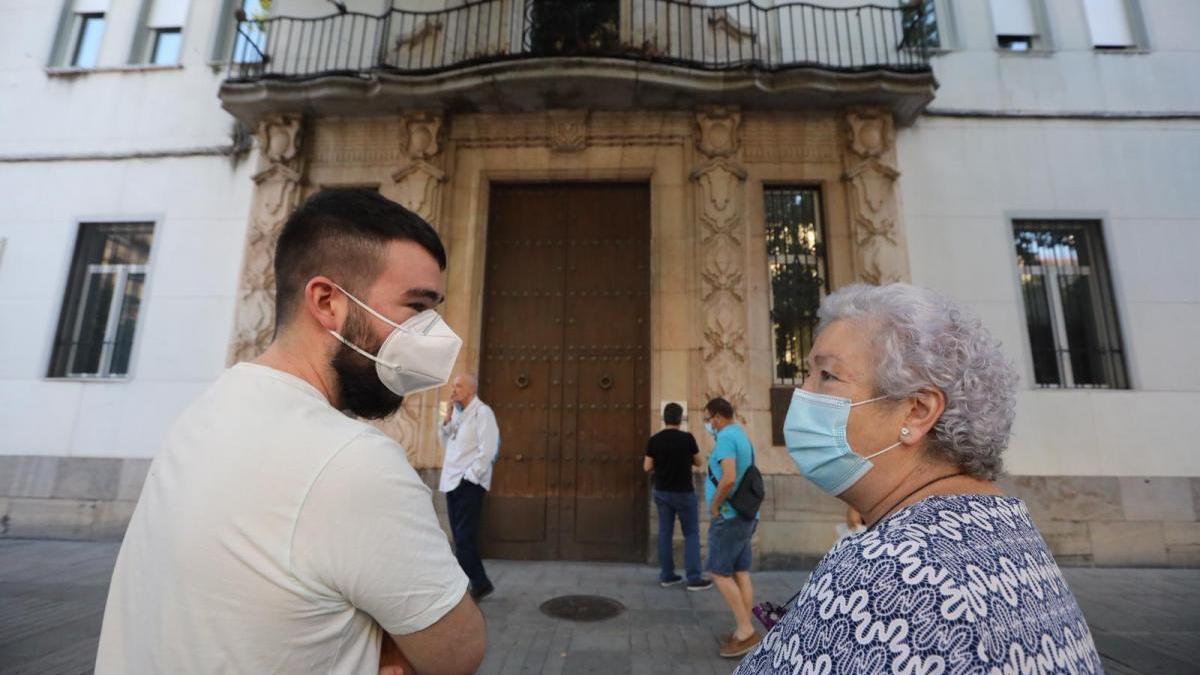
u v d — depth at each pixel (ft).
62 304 26.81
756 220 25.02
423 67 26.73
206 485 3.02
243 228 26.66
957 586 2.51
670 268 24.64
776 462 22.75
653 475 20.11
